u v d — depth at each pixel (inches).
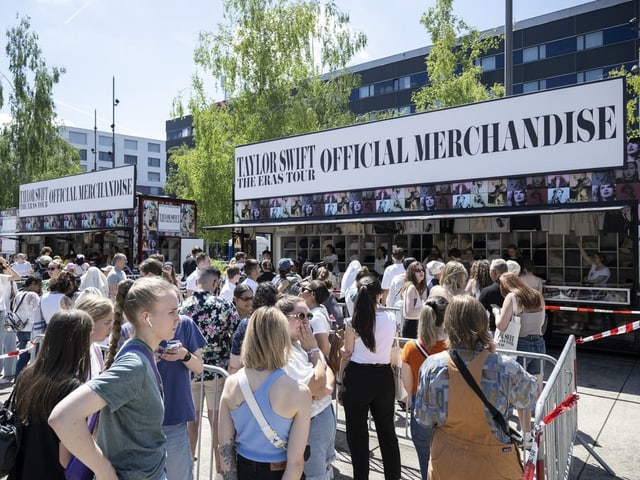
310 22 994.7
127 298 92.7
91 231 792.3
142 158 3641.7
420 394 109.5
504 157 401.1
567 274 446.9
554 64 1620.3
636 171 345.4
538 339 210.4
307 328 134.5
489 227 465.4
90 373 115.6
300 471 96.4
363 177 489.1
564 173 372.2
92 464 77.8
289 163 554.9
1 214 1083.9
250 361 100.1
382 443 158.9
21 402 95.9
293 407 97.1
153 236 724.0
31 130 1373.0
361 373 156.2
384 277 352.2
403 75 1953.7
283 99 984.3
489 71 1745.8
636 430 216.4
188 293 330.3
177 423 136.4
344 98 1069.1
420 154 449.1
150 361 90.7
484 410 102.4
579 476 176.9
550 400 136.7
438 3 828.6
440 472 105.9
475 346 105.8
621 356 355.3
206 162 979.3
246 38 972.6
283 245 619.5
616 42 1498.5
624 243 414.6
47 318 253.6
